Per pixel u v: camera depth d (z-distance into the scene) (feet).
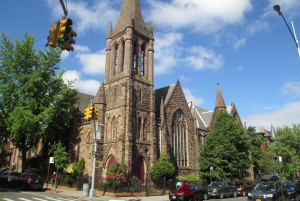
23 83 160.97
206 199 110.63
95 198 95.45
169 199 101.14
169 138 171.53
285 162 226.99
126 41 167.84
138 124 157.89
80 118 175.83
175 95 186.80
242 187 137.08
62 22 48.08
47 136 180.65
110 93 165.37
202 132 206.18
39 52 167.94
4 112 156.25
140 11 189.78
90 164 152.66
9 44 164.35
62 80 171.63
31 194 99.25
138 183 124.77
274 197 79.97
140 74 172.76
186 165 181.16
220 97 227.20
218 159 153.28
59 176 140.46
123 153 142.92
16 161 233.96
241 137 164.66
